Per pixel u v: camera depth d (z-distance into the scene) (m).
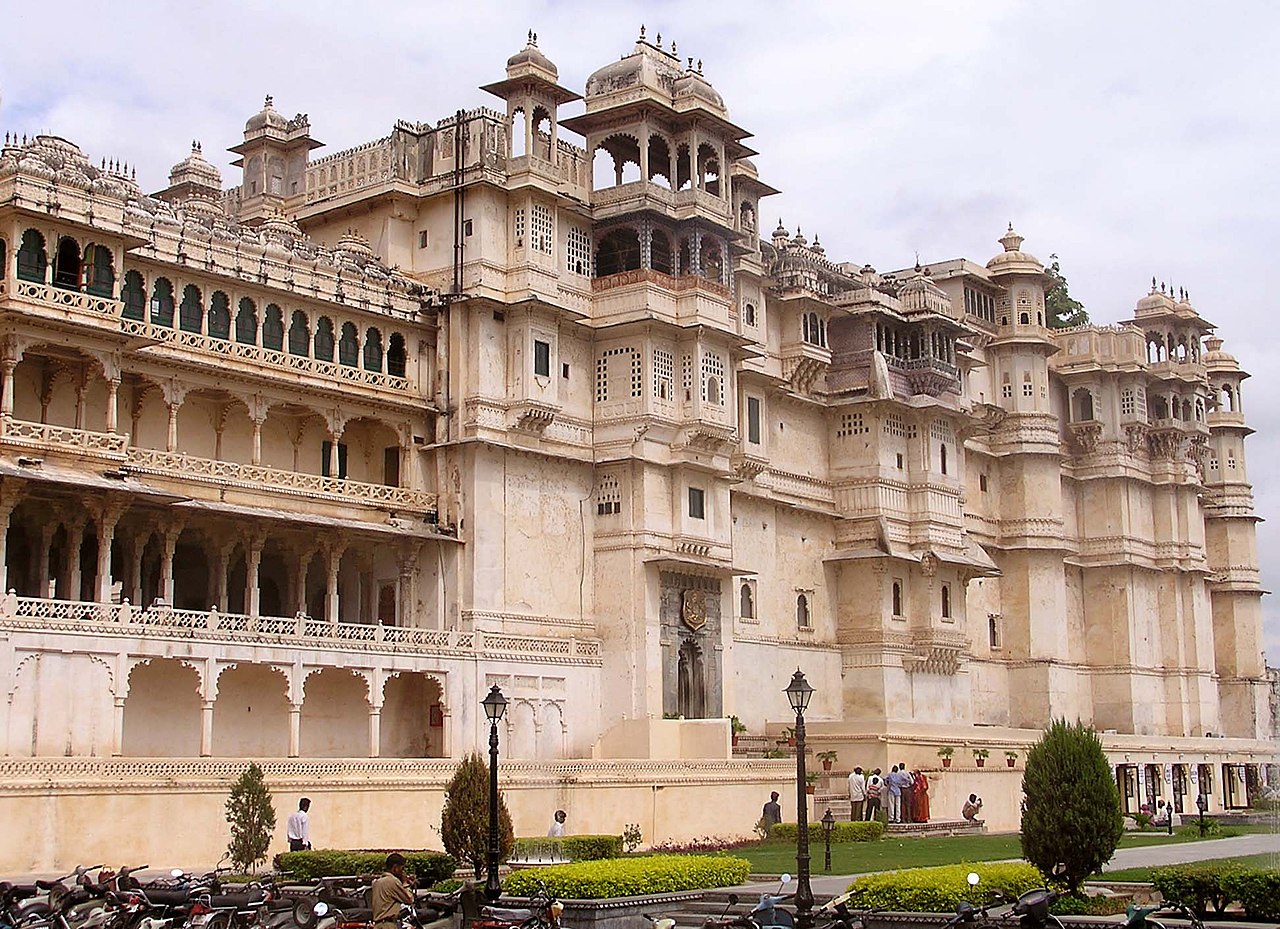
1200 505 107.00
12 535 49.34
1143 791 85.31
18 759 40.19
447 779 49.69
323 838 45.97
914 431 80.00
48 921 26.86
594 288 64.88
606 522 63.12
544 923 27.50
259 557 53.22
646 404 62.97
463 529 58.59
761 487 73.19
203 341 52.53
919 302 81.56
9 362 46.62
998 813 67.69
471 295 59.66
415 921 27.06
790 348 76.88
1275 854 43.72
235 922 27.70
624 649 61.66
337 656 51.59
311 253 57.84
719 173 68.31
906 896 29.22
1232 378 117.38
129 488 47.50
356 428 60.03
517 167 61.81
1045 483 93.62
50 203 47.09
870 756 66.56
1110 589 98.62
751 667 70.81
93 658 44.72
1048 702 91.12
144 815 42.12
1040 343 94.81
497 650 57.50
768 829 55.03
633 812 54.12
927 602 78.25
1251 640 114.31
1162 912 28.48
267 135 67.44
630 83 66.25
